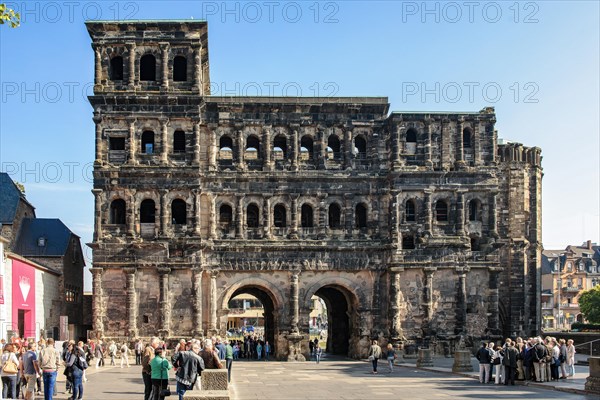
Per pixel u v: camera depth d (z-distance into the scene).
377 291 86.00
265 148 86.06
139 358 74.75
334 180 86.44
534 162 98.19
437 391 48.41
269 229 85.12
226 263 83.88
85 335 105.50
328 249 85.19
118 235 82.25
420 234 85.81
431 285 85.25
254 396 46.25
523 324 94.31
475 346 85.44
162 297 81.50
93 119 82.62
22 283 73.56
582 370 65.38
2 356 39.31
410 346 84.25
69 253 97.62
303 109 86.69
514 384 52.72
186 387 33.78
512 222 96.12
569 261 195.62
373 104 87.38
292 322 83.88
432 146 87.25
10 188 96.25
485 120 87.94
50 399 38.53
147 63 85.75
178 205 84.88
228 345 54.72
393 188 85.75
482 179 87.00
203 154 85.38
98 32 83.81
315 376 62.38
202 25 84.38
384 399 43.97
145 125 83.62
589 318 154.75
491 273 86.50
